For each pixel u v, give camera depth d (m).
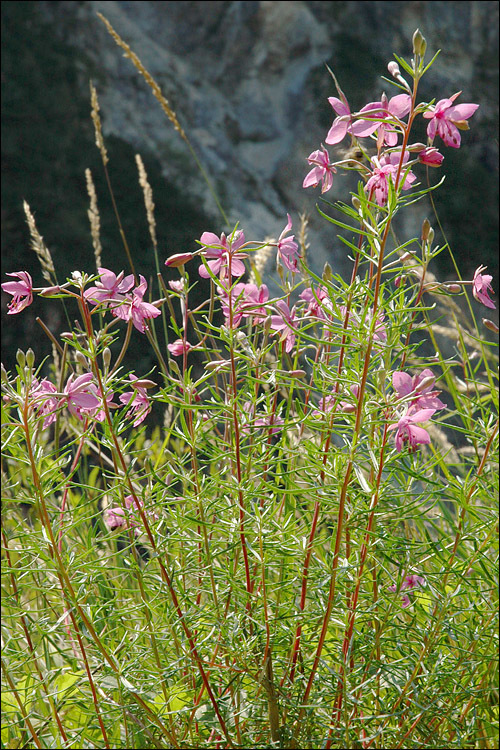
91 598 1.93
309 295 1.84
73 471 1.66
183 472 1.75
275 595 1.88
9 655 1.75
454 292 1.66
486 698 1.87
